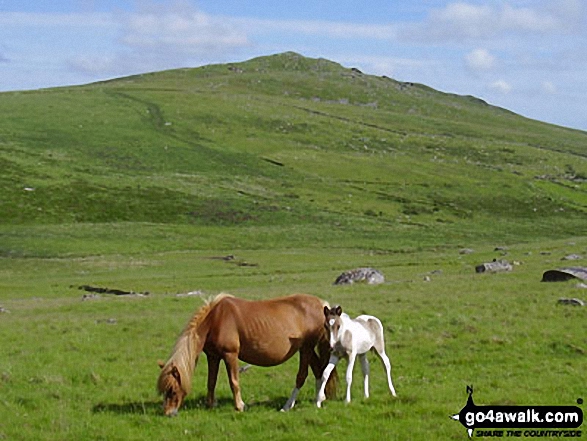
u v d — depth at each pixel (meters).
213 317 14.70
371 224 101.50
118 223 89.69
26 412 14.91
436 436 12.82
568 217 126.88
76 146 145.12
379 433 13.01
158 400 15.93
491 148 193.75
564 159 189.00
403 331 22.86
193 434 13.30
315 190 126.19
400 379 17.75
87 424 13.96
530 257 53.91
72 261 63.03
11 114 171.62
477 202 130.62
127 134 159.62
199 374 18.52
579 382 16.48
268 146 163.25
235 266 59.66
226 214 100.81
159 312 30.61
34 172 115.25
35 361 19.88
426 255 65.81
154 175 124.88
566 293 29.09
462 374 17.97
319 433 13.13
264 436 13.08
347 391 15.08
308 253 71.44
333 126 196.62
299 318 15.24
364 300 30.42
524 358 19.28
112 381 17.84
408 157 169.88
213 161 143.62
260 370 18.94
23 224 90.69
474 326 22.70
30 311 33.19
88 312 31.91
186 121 180.50
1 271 57.66
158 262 62.25
